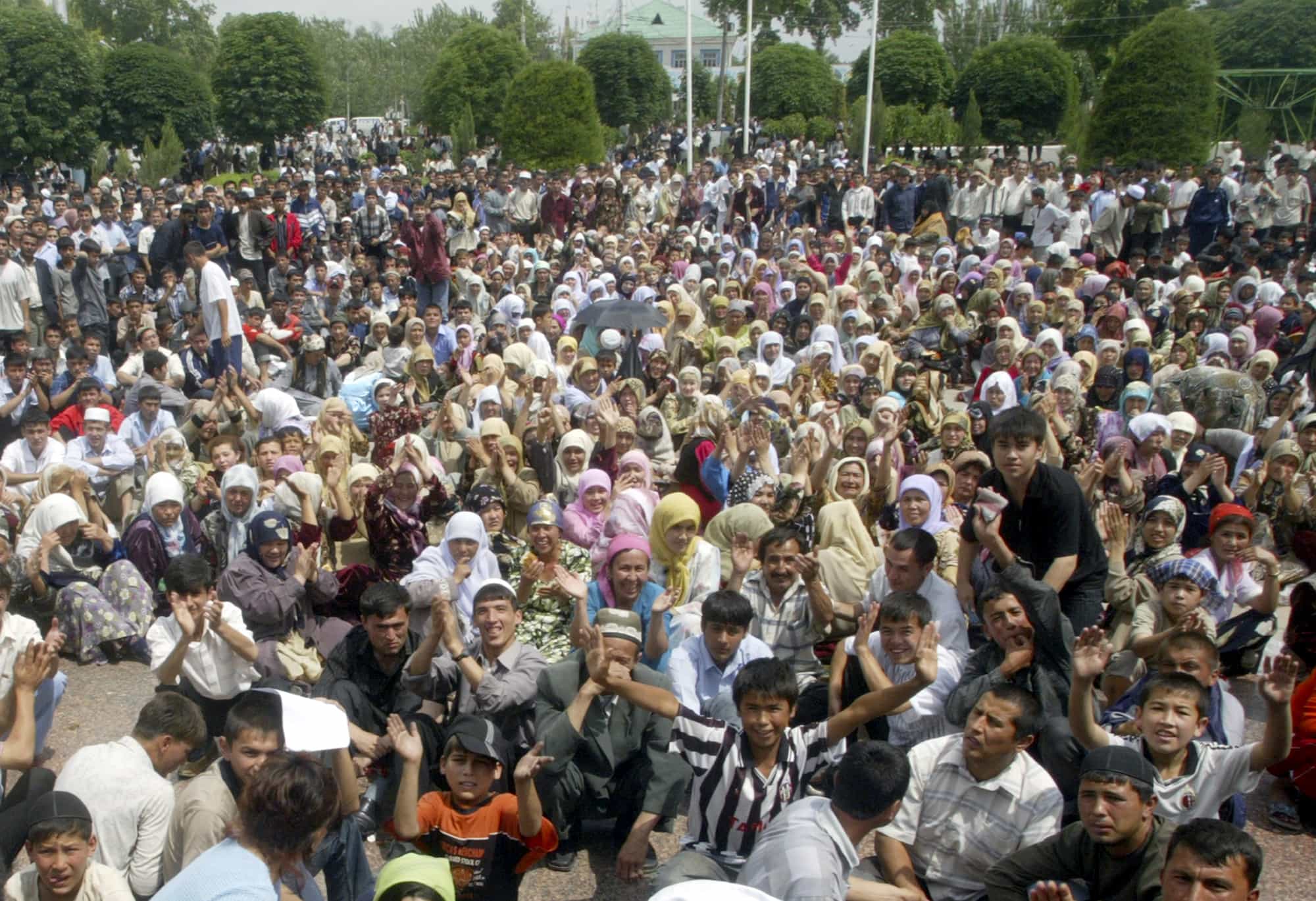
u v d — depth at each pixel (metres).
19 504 7.75
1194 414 10.82
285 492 7.46
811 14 65.75
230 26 44.78
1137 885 3.70
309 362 11.83
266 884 3.17
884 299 15.45
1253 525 6.41
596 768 4.91
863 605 6.17
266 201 18.75
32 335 13.30
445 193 24.02
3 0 39.75
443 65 49.84
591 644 4.41
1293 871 4.96
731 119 55.78
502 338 12.94
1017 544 5.30
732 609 5.09
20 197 22.19
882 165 34.94
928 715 5.07
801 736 4.23
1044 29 59.41
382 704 5.35
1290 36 46.84
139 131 38.25
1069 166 22.14
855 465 7.85
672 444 10.40
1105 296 14.90
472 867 4.20
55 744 5.88
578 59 52.88
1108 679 5.59
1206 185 20.05
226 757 4.10
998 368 12.30
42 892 3.59
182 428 9.51
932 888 4.21
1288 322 13.63
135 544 7.25
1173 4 50.38
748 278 16.98
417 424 10.01
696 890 2.88
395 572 7.36
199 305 13.78
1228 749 4.32
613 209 22.81
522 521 8.55
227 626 5.50
